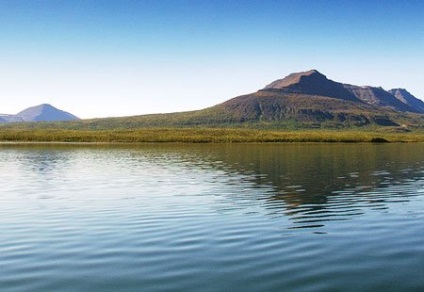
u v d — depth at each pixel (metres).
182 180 56.00
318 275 19.66
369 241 25.27
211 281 18.97
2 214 34.25
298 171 66.94
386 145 170.88
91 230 28.45
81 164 82.12
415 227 28.75
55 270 20.55
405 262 21.41
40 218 32.53
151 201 39.88
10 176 61.78
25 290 18.19
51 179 58.16
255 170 68.81
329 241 25.20
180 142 198.75
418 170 68.12
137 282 18.95
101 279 19.36
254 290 18.00
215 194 43.97
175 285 18.55
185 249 23.73
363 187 48.81
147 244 24.83
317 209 35.47
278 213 33.84
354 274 19.78
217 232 27.50
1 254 23.22
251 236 26.44
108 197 42.50
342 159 93.19
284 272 20.03
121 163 84.31
